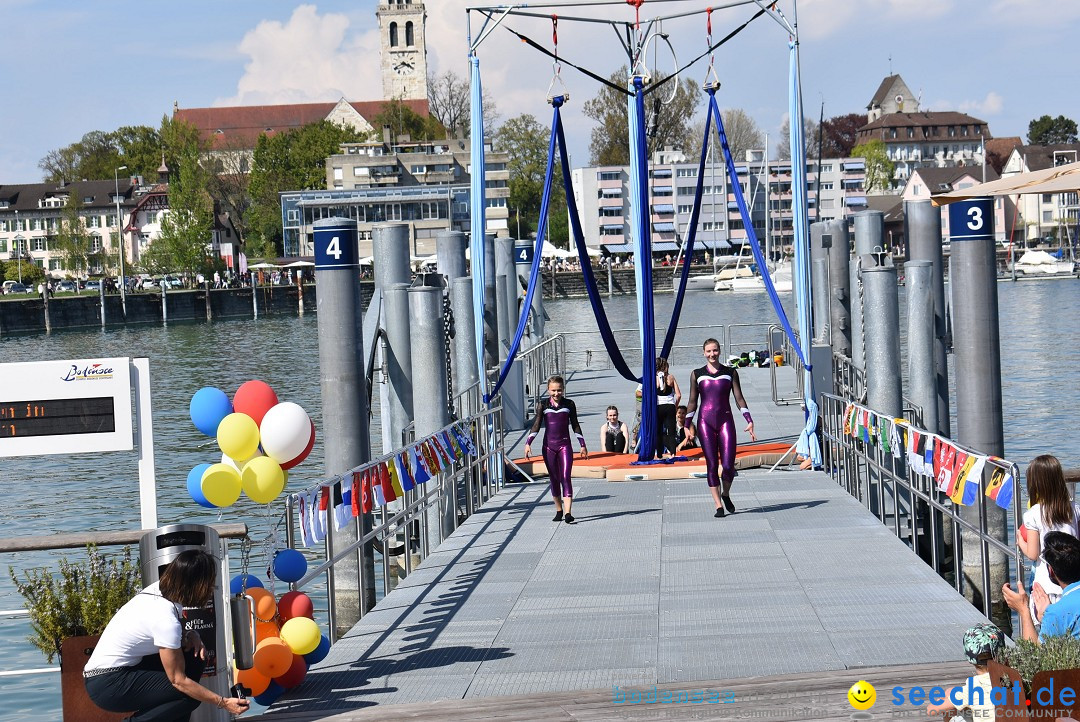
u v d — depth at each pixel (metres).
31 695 14.34
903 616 10.42
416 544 18.86
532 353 30.17
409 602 11.90
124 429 11.02
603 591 11.90
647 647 9.90
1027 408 38.78
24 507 28.48
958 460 11.12
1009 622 15.10
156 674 7.48
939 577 11.73
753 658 9.42
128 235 155.00
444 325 18.09
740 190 19.23
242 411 11.60
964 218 13.95
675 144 150.12
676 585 11.98
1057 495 9.04
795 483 17.52
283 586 18.05
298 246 140.00
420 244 139.50
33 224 159.75
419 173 148.50
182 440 38.22
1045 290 112.81
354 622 14.73
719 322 84.50
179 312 110.62
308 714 8.57
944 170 172.75
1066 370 49.56
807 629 10.16
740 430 22.89
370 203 139.12
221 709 8.05
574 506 16.64
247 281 123.62
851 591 11.38
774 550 13.27
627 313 100.00
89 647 8.13
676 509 15.98
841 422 18.48
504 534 14.98
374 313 19.58
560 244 154.88
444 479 15.84
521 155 158.50
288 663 8.78
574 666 9.48
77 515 27.45
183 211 116.62
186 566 7.52
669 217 149.12
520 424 25.08
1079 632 7.69
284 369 64.44
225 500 10.38
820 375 24.78
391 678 9.41
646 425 18.86
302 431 11.20
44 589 11.60
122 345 84.62
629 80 19.16
